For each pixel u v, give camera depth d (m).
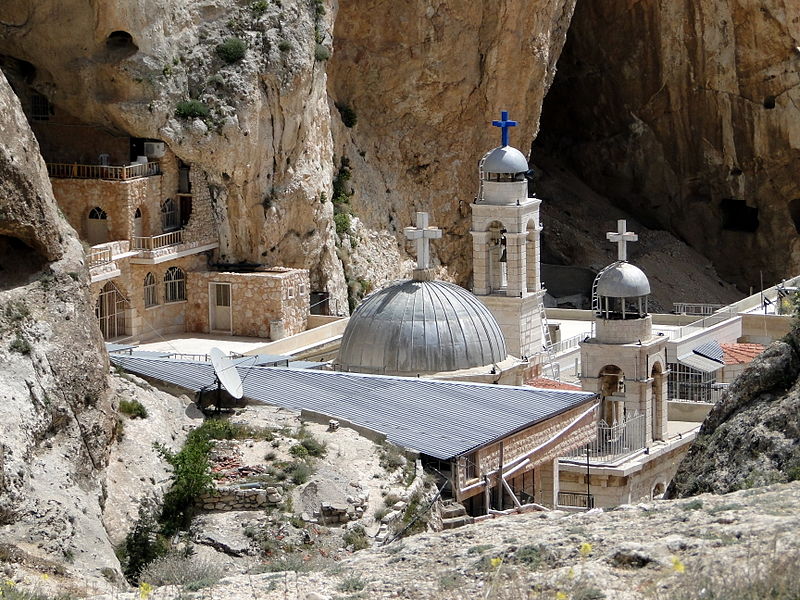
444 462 62.12
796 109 153.00
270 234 106.50
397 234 123.62
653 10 154.38
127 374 66.00
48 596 42.88
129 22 99.12
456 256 128.62
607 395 88.81
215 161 103.06
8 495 52.22
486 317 83.94
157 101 100.81
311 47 106.94
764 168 156.62
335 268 112.38
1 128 59.03
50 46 99.94
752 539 34.06
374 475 59.78
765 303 116.06
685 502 38.09
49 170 101.50
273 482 57.91
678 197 160.38
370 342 81.56
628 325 88.12
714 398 100.06
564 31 132.50
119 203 100.00
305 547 55.19
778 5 149.50
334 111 119.56
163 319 103.06
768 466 45.31
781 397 47.28
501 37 124.69
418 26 122.50
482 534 37.53
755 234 159.00
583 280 147.00
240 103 103.06
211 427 62.31
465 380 81.06
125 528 55.88
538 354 96.25
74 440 56.62
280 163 106.56
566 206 156.88
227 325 103.94
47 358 57.44
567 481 83.69
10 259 60.22
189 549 55.03
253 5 105.00
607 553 34.50
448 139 126.50
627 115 159.25
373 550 39.38
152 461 59.00
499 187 97.75
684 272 155.88
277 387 69.31
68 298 59.72
